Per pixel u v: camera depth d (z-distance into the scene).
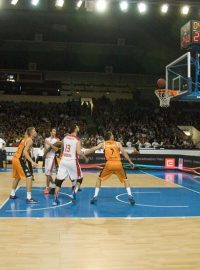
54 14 22.08
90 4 11.91
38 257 4.03
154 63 27.19
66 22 24.27
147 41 25.41
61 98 26.73
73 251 4.25
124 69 28.23
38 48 26.69
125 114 24.78
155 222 5.84
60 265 3.79
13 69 26.88
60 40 26.28
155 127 23.02
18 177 7.75
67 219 5.96
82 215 6.28
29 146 7.29
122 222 5.80
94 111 24.97
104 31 25.52
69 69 27.97
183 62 11.09
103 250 4.31
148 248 4.42
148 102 27.20
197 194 9.07
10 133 20.88
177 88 11.20
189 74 10.22
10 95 26.20
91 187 10.05
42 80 27.06
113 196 8.49
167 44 24.30
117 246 4.48
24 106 24.86
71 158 7.23
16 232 5.09
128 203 7.59
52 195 8.49
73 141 7.21
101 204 7.39
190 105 26.36
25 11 21.23
